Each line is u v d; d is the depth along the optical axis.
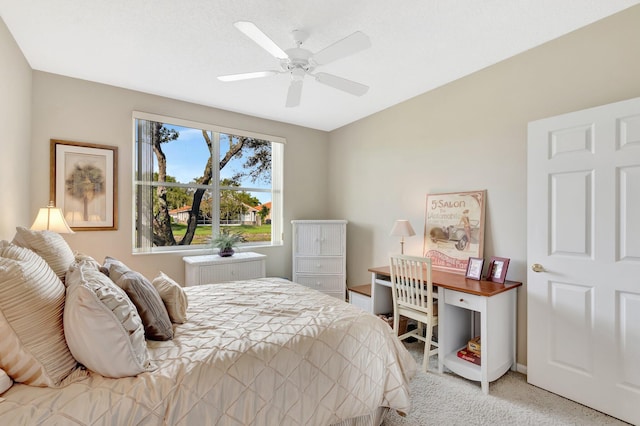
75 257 1.89
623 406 1.83
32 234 1.60
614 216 1.87
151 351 1.35
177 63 2.61
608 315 1.90
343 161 4.43
